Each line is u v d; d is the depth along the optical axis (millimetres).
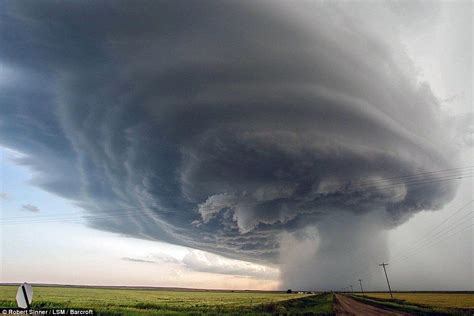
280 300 47844
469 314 35625
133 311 31875
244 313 32500
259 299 49906
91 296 47562
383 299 57594
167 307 35656
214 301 44594
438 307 40906
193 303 40781
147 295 53688
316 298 57531
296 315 32812
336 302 50031
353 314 34281
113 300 41875
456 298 55594
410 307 41156
